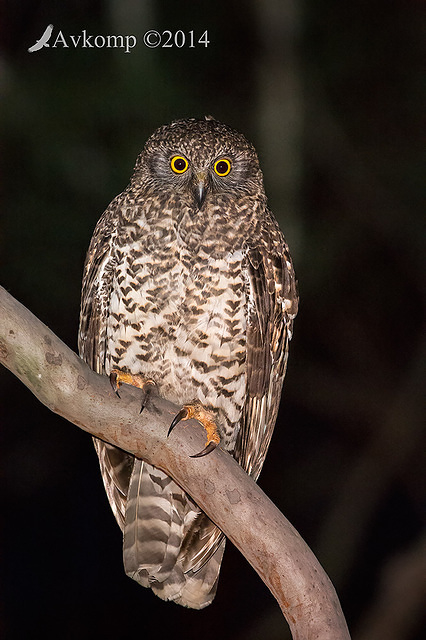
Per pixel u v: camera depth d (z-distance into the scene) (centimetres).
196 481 563
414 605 989
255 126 1250
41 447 1449
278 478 1461
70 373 548
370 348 1440
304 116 1288
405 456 1291
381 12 1330
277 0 1199
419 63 1341
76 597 1466
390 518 1427
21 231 1198
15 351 536
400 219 1370
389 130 1361
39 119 1160
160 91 1176
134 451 574
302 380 1438
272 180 1201
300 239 1205
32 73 1171
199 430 571
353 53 1330
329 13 1325
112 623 1461
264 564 542
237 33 1280
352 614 1404
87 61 1170
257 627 1196
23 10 1189
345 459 1451
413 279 1427
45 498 1473
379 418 1423
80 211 1195
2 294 532
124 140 1171
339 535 1271
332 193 1374
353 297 1438
